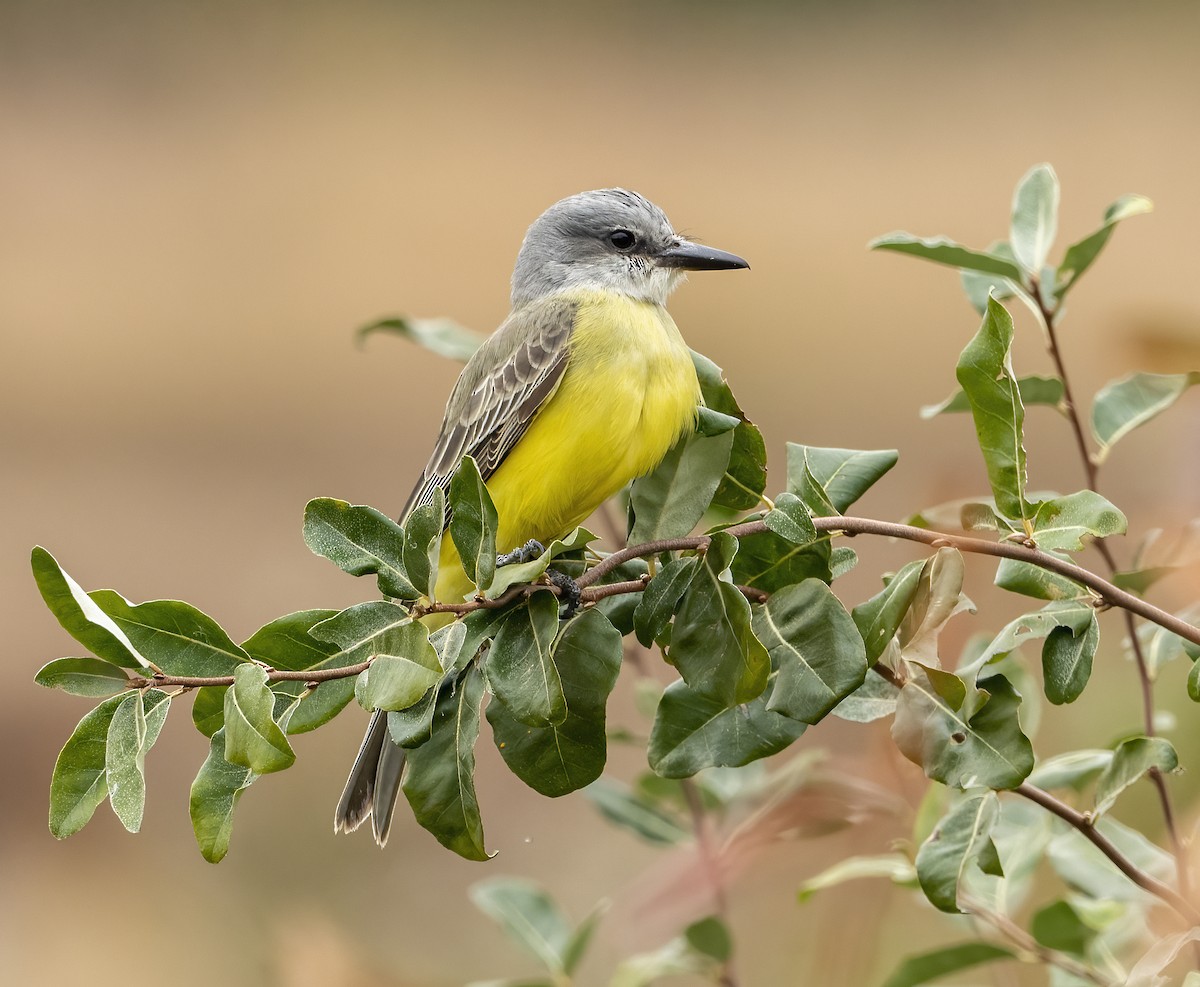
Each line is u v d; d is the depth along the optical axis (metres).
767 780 7.08
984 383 5.00
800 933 8.88
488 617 5.12
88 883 13.05
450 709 5.20
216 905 12.84
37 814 14.26
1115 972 6.23
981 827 5.16
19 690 16.34
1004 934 6.30
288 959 8.32
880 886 6.92
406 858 13.27
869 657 4.97
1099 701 8.81
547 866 13.05
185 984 12.15
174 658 4.91
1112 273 23.75
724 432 5.96
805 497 5.42
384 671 4.75
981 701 4.96
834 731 8.57
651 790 7.55
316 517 5.03
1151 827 7.70
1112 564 6.05
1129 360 6.05
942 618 4.90
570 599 5.89
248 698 4.58
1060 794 6.65
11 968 12.28
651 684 7.84
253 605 17.91
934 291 25.67
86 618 4.66
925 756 4.98
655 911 6.36
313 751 14.19
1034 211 6.35
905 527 5.05
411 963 12.20
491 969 12.26
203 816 4.82
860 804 6.25
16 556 18.94
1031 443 18.22
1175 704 8.46
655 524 5.94
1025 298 6.28
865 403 21.83
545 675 4.91
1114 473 15.12
